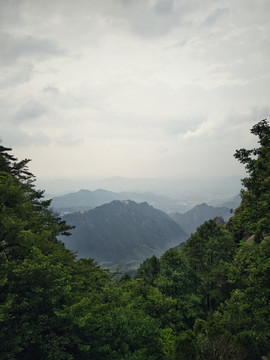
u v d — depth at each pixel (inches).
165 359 596.7
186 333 524.4
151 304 927.7
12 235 618.2
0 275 484.7
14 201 718.5
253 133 581.0
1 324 439.2
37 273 494.9
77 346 517.7
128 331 608.7
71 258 905.5
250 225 532.7
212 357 466.0
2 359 406.0
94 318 532.1
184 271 1214.3
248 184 560.1
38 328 452.4
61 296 509.4
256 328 563.8
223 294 1197.7
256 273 483.2
